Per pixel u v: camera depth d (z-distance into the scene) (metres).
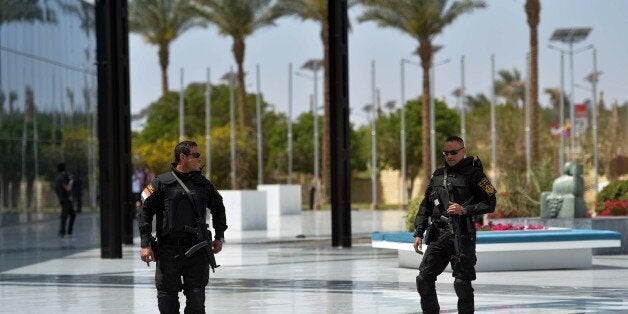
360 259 36.81
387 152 155.25
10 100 69.94
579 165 39.12
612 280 28.30
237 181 138.38
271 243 47.53
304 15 122.06
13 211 69.56
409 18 113.31
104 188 38.66
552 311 21.45
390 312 21.80
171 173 16.53
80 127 87.06
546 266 31.64
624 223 38.78
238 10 126.50
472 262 17.48
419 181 159.50
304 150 159.75
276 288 27.06
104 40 38.78
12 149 69.94
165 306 16.36
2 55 68.69
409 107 158.12
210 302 24.03
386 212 97.50
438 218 17.58
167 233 16.33
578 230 32.44
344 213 42.88
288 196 88.31
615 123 137.12
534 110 113.69
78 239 52.91
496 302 23.12
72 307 23.61
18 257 40.34
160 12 137.00
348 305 23.12
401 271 31.83
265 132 151.38
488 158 135.75
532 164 110.50
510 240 30.78
